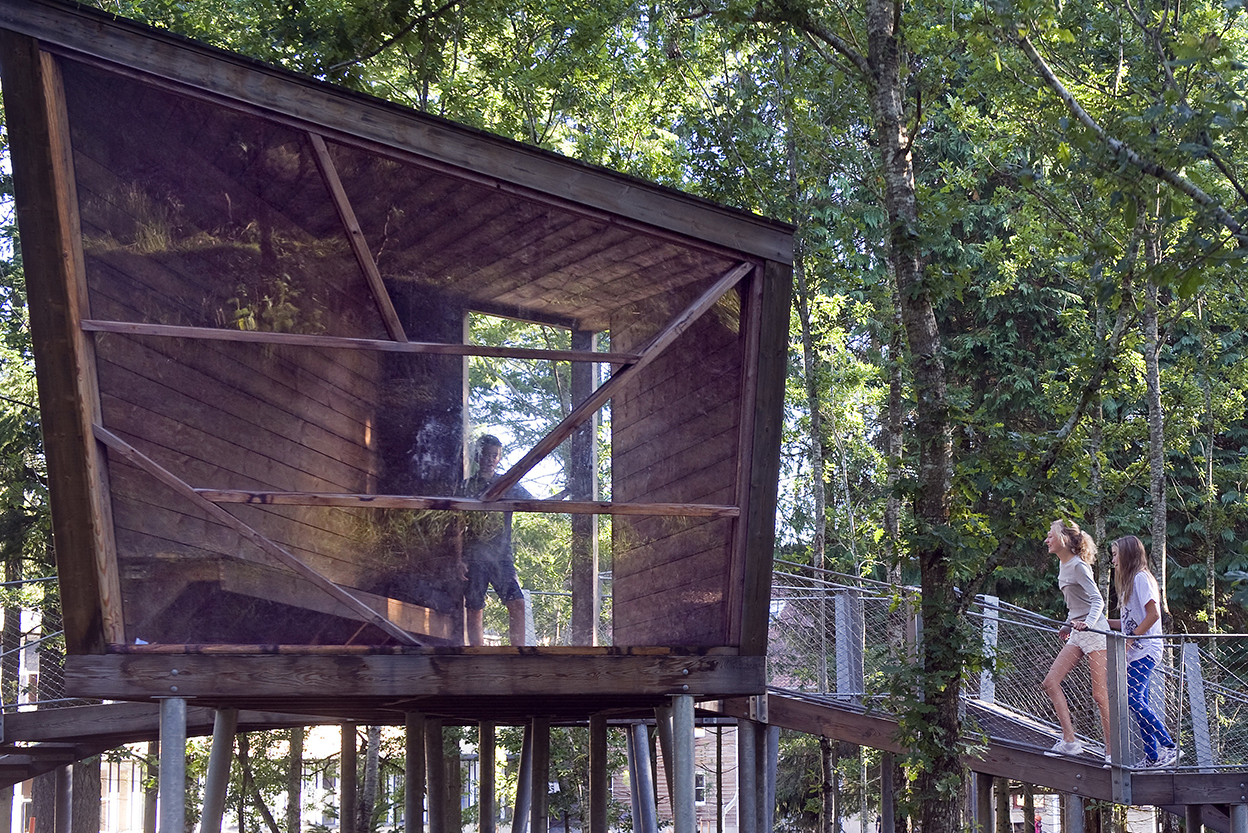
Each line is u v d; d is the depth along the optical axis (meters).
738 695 7.60
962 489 7.92
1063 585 9.41
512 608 7.33
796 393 16.33
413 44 12.31
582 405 7.42
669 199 7.57
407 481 7.26
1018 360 20.00
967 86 10.93
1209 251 5.42
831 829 13.59
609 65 13.32
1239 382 14.22
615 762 19.09
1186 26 9.32
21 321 14.77
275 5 12.30
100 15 6.44
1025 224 12.50
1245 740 10.33
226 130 6.81
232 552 6.80
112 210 6.63
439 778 11.88
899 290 8.43
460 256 7.54
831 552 18.23
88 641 6.48
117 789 25.25
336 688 6.82
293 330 7.11
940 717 7.88
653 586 7.54
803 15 8.96
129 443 6.64
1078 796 10.18
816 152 12.84
